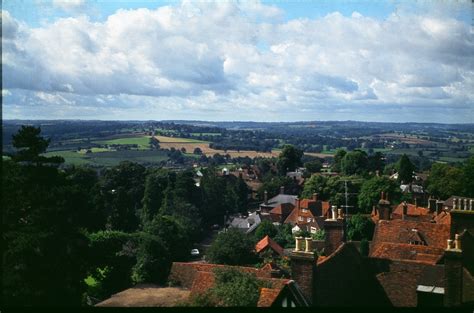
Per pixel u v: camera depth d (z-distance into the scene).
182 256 51.59
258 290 21.58
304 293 19.36
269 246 51.88
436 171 80.69
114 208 68.50
